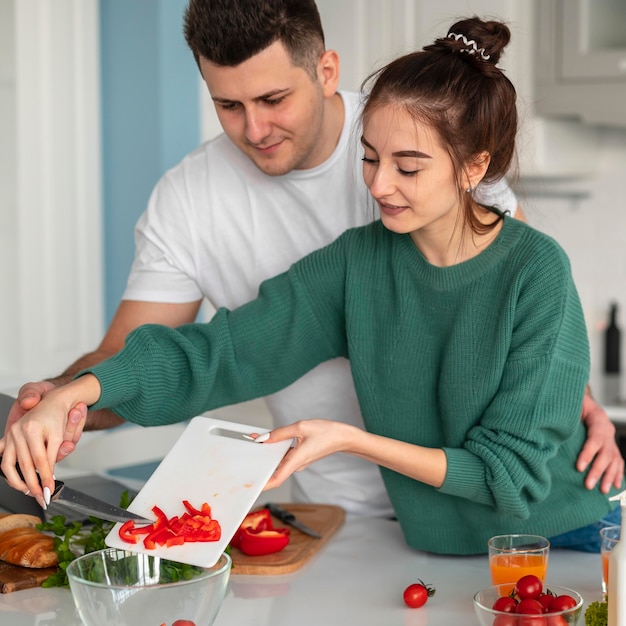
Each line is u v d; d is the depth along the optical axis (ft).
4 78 10.23
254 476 4.47
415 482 5.25
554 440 4.96
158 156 10.38
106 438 8.27
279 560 5.11
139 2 10.26
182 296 6.49
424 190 4.51
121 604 3.75
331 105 6.03
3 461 4.41
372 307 5.25
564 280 4.81
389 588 4.83
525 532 5.19
